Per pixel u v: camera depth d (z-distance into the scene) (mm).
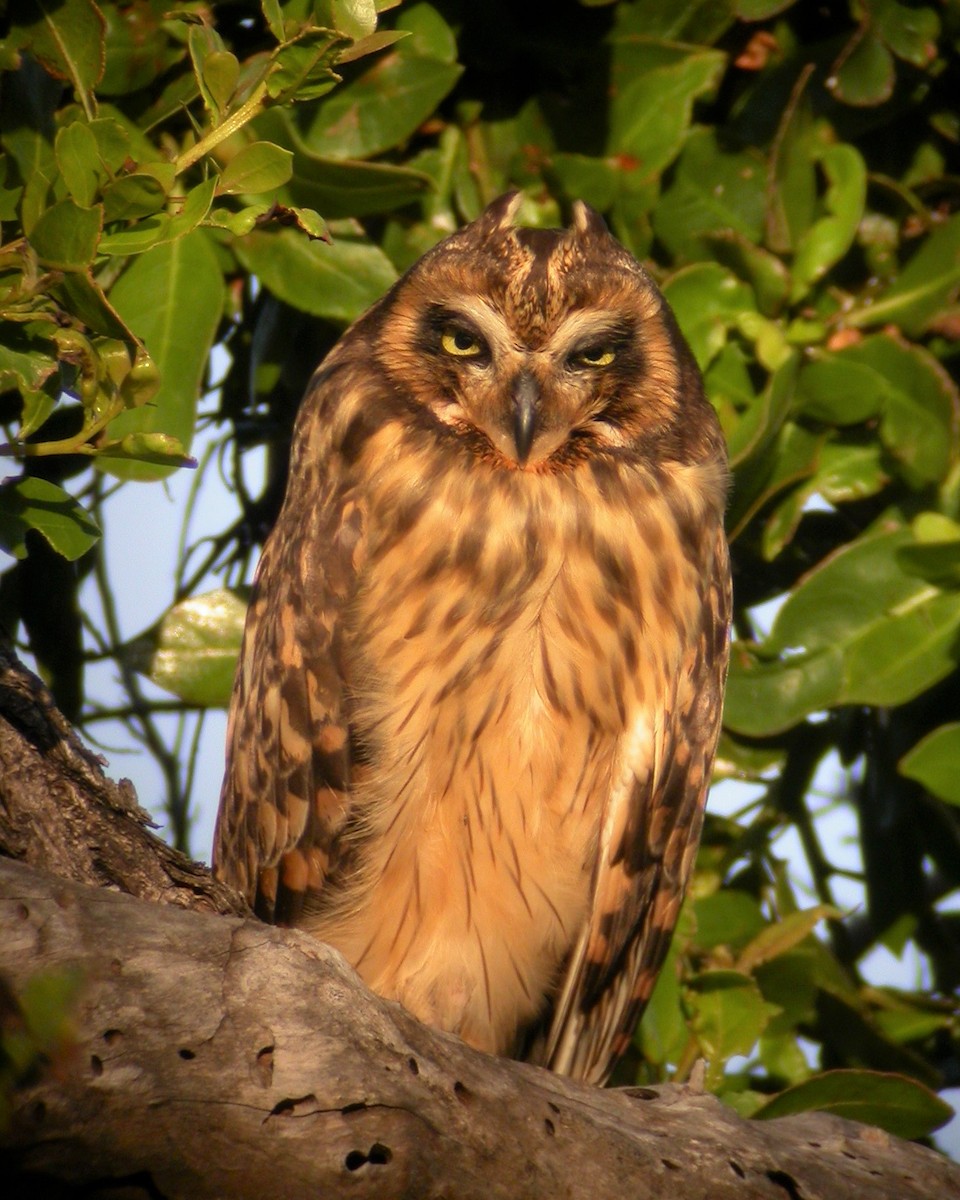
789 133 7082
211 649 7711
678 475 7449
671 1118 5273
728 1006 7379
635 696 7285
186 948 4145
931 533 7188
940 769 7035
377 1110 4289
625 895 7227
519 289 7184
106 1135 3947
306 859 7254
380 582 7086
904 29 7371
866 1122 7000
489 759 7090
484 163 7531
